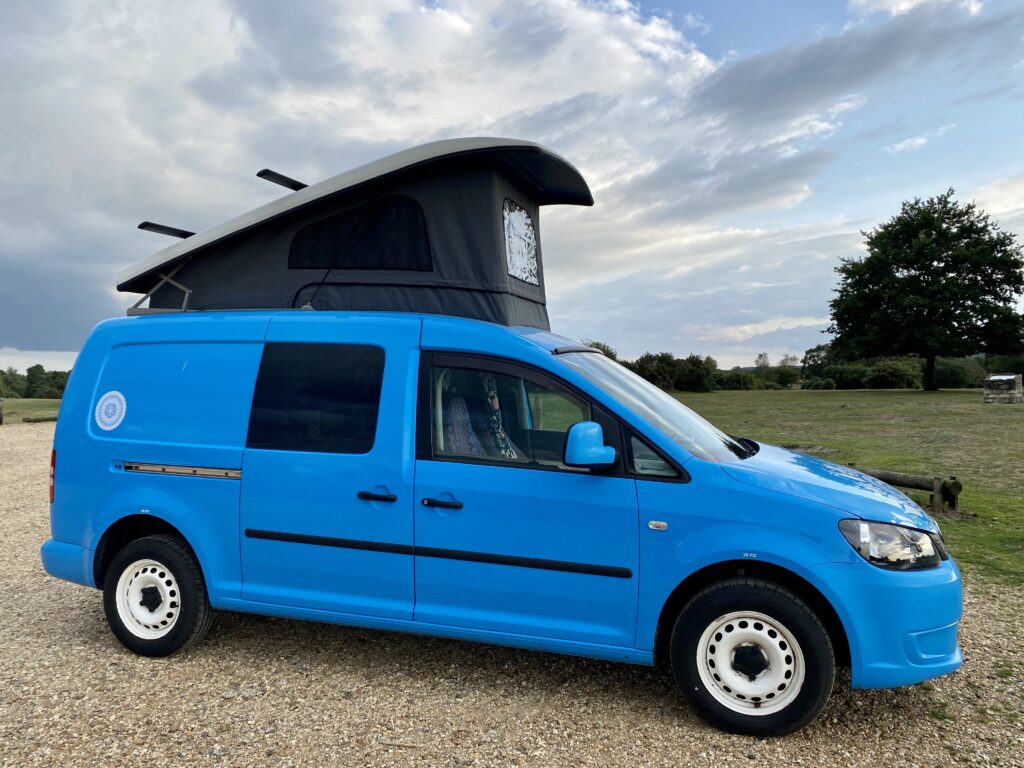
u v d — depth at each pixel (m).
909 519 3.42
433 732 3.45
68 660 4.35
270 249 4.80
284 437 4.12
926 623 3.25
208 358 4.40
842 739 3.39
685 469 3.49
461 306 4.53
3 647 4.58
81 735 3.42
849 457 12.70
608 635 3.54
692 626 3.44
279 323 4.32
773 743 3.34
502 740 3.37
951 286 42.38
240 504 4.16
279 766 3.14
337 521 3.96
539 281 5.58
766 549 3.30
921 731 3.47
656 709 3.69
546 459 3.75
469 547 3.72
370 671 4.17
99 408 4.57
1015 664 4.27
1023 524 7.78
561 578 3.59
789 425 19.19
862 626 3.23
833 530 3.29
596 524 3.53
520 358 3.86
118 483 4.44
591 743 3.35
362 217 4.65
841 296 47.78
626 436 3.61
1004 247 43.56
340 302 4.67
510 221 4.88
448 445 3.86
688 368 40.94
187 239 4.86
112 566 4.45
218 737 3.40
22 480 11.97
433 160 4.43
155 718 3.59
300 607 4.07
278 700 3.79
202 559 4.23
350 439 3.99
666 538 3.44
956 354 42.38
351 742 3.35
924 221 45.16
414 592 3.84
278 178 4.78
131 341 4.61
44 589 5.89
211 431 4.28
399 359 4.02
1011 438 15.42
